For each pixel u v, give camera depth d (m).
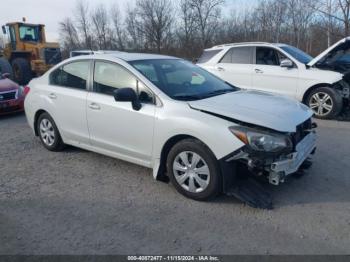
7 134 6.82
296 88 7.72
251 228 3.25
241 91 4.57
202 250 2.96
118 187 4.20
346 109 7.77
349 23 15.21
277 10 27.36
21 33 16.77
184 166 3.82
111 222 3.41
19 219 3.50
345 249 2.92
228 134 3.43
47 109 5.32
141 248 3.00
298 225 3.29
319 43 20.80
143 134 4.07
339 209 3.56
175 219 3.44
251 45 8.52
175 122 3.74
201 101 3.86
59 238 3.16
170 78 4.38
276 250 2.93
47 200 3.89
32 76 16.52
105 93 4.53
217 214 3.52
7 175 4.64
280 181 3.48
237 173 3.65
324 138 6.02
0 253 2.96
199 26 34.88
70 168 4.84
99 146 4.73
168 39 36.72
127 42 40.56
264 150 3.35
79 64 4.94
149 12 36.84
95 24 43.66
